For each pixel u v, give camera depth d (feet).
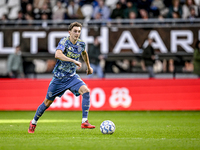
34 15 218.18
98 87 175.01
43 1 221.87
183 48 196.85
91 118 135.33
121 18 211.41
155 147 58.70
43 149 56.24
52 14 217.77
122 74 200.85
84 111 76.33
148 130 89.45
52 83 75.92
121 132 83.82
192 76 197.77
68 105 174.60
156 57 198.08
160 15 213.46
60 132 83.82
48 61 201.67
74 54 75.00
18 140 67.87
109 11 219.20
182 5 215.92
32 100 177.88
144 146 59.72
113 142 64.80
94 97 174.81
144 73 198.59
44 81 177.99
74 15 217.77
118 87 174.81
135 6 214.28
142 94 174.81
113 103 174.29
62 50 72.69
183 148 57.82
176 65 198.29
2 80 178.91
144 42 198.29
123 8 213.05
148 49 192.95
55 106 175.22
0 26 209.56
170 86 174.91
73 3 219.41
